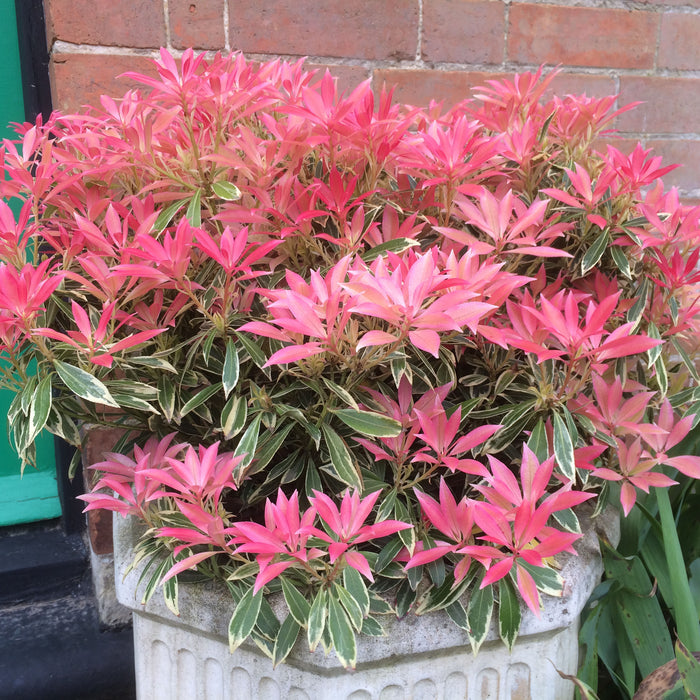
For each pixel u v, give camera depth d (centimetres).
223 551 59
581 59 127
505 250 68
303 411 65
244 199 68
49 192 71
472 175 73
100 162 68
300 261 73
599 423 70
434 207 73
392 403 65
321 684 61
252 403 66
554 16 123
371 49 114
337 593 57
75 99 100
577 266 74
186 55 65
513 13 121
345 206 67
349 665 54
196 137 70
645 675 78
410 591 64
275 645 58
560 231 67
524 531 54
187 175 68
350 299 52
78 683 103
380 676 62
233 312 65
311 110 62
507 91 85
